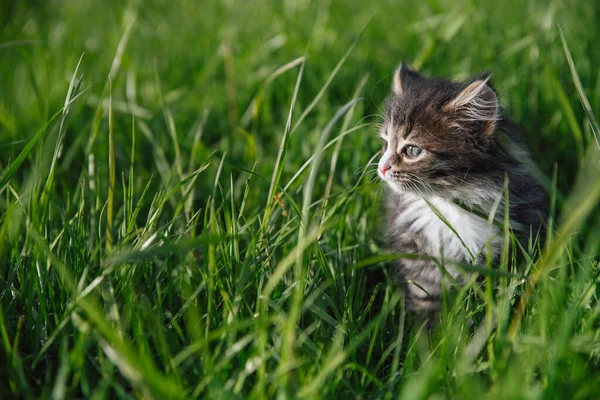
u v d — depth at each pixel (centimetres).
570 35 135
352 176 120
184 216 114
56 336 101
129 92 130
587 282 103
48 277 103
